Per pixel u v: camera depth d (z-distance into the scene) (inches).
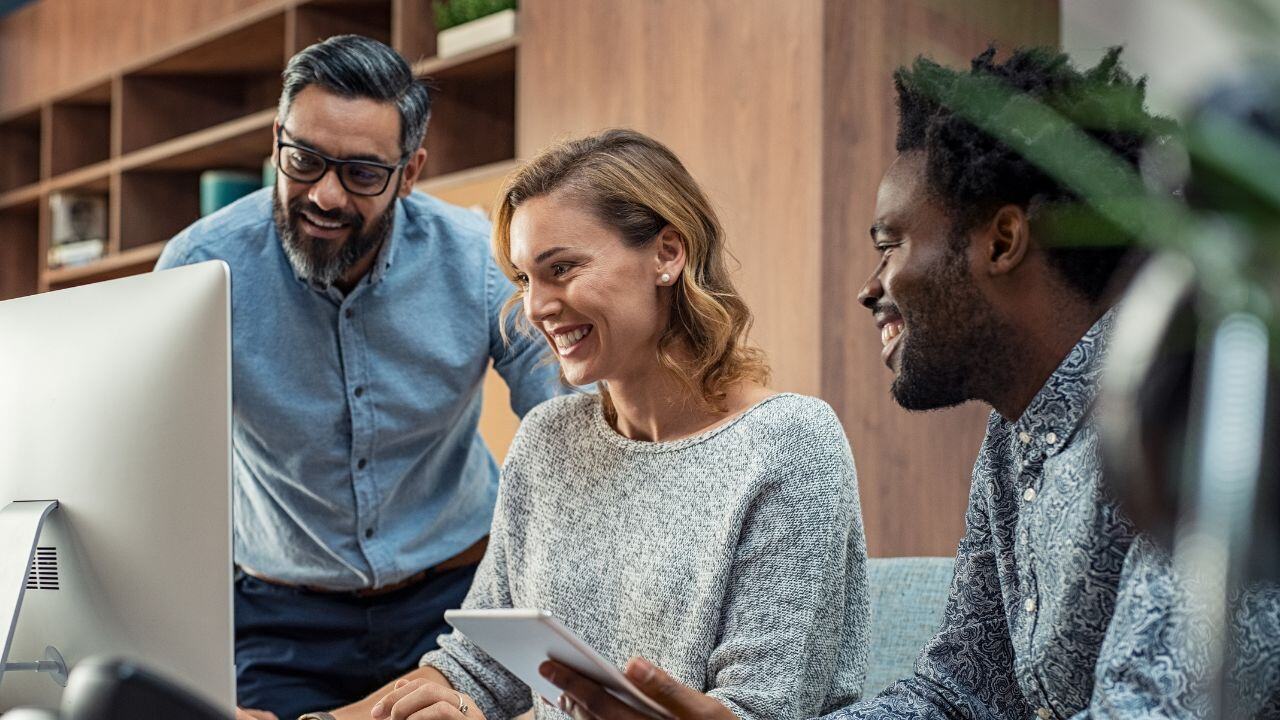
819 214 111.3
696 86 121.7
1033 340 41.9
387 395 81.4
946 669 52.1
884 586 68.2
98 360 47.6
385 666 83.3
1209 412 16.3
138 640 46.3
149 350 46.4
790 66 114.1
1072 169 26.0
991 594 51.4
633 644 62.4
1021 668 46.1
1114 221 19.8
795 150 113.4
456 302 83.5
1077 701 43.8
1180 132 16.5
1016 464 45.3
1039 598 44.9
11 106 222.5
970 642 51.8
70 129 213.9
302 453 80.7
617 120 128.5
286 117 75.9
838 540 60.2
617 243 62.2
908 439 113.8
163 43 187.8
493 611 42.8
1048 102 37.9
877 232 43.8
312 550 82.1
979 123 37.7
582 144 63.9
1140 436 17.5
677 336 64.2
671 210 62.7
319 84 75.0
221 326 45.4
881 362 113.7
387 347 81.4
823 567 59.4
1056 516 42.9
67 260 207.0
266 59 187.5
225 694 44.8
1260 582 28.1
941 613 65.8
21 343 49.9
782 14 114.9
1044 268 40.7
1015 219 40.5
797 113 113.3
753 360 65.8
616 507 64.5
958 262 41.7
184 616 45.3
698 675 59.8
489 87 151.7
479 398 86.4
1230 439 16.1
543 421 69.4
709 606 59.8
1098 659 39.8
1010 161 39.6
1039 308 41.3
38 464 48.5
